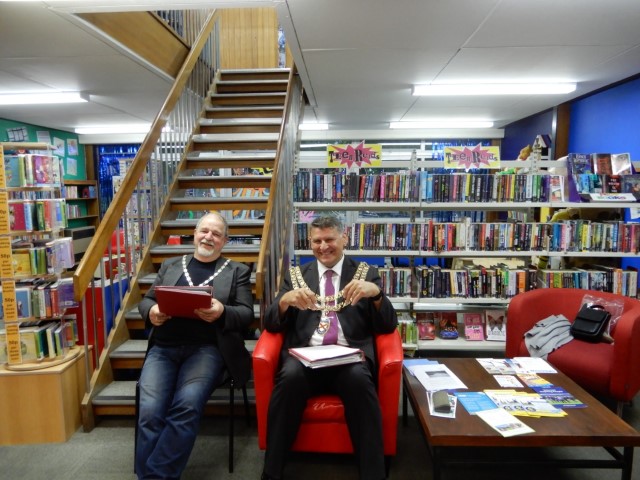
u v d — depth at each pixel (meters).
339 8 2.61
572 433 1.56
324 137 6.59
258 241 4.68
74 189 7.27
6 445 2.21
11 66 3.62
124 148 7.96
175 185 3.76
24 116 5.80
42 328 2.27
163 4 2.54
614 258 3.66
